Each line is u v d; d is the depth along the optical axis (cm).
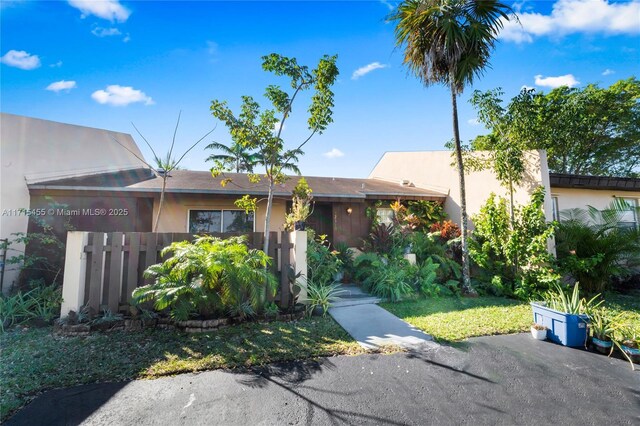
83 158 909
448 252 931
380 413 263
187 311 441
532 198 751
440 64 774
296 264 611
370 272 802
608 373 343
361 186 1188
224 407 269
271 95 642
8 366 341
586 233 790
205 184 897
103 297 511
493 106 796
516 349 409
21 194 729
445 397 290
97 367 340
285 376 328
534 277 711
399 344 420
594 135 1736
